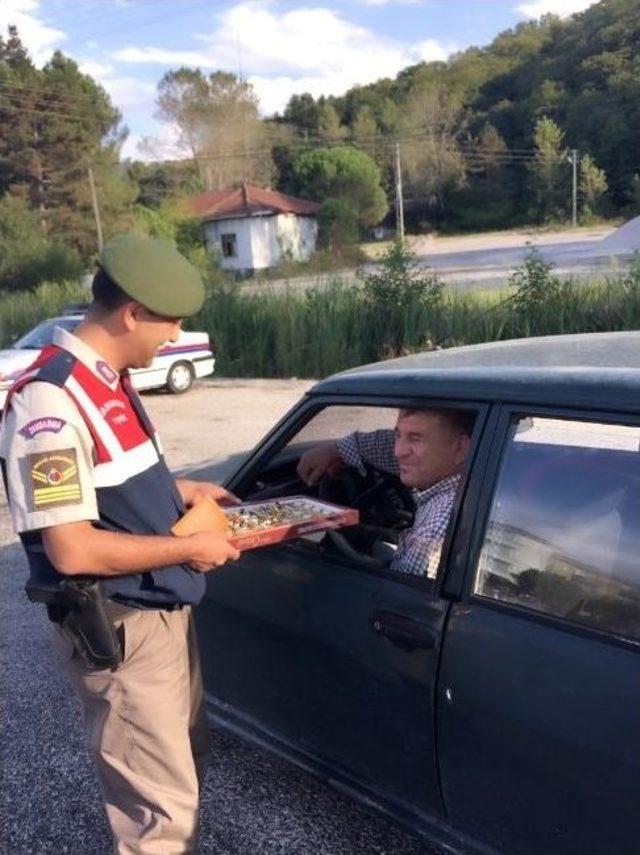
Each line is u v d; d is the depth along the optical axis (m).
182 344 14.26
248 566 2.80
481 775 2.13
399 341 14.87
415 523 2.49
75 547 1.92
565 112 92.31
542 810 2.02
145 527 2.08
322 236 56.84
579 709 1.91
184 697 2.27
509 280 14.76
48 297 22.98
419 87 100.94
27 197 50.47
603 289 13.95
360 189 72.06
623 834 1.86
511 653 2.04
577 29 105.44
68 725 3.73
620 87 86.94
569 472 2.07
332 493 3.10
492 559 2.15
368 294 15.38
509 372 2.26
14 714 3.85
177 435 10.62
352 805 2.99
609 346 2.46
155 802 2.20
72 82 51.62
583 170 82.06
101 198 51.28
